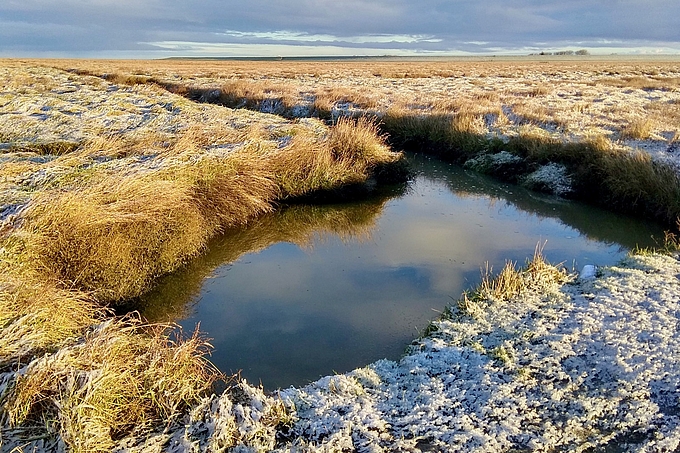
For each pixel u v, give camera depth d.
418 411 4.22
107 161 9.74
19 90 23.12
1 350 4.34
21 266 6.02
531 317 5.84
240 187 10.30
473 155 15.15
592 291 6.42
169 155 9.92
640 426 3.99
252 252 9.23
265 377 5.34
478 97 22.53
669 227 9.68
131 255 7.42
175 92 29.73
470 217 11.02
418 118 17.91
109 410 3.97
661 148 12.53
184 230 8.43
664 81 32.59
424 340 5.60
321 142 12.64
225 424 3.88
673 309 5.71
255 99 23.61
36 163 9.62
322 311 6.83
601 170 11.40
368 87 29.30
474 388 4.52
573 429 3.99
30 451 3.54
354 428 4.05
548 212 11.33
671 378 4.49
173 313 6.92
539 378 4.66
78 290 6.09
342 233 10.23
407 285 7.58
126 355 4.54
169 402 4.20
